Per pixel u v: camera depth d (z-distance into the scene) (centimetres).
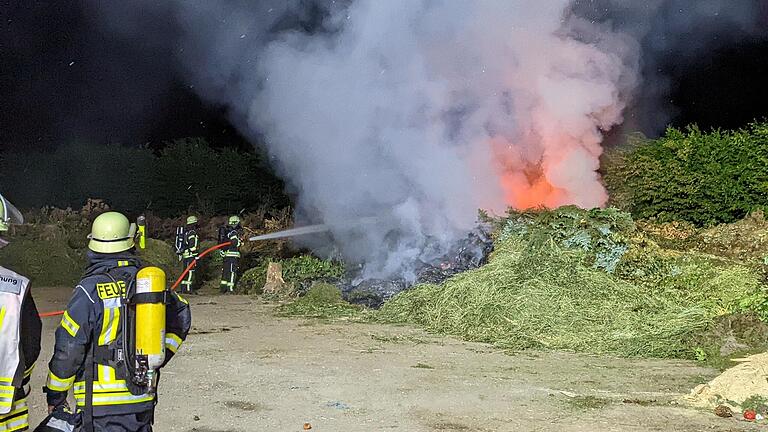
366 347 1070
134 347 427
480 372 915
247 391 820
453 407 762
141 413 436
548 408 759
